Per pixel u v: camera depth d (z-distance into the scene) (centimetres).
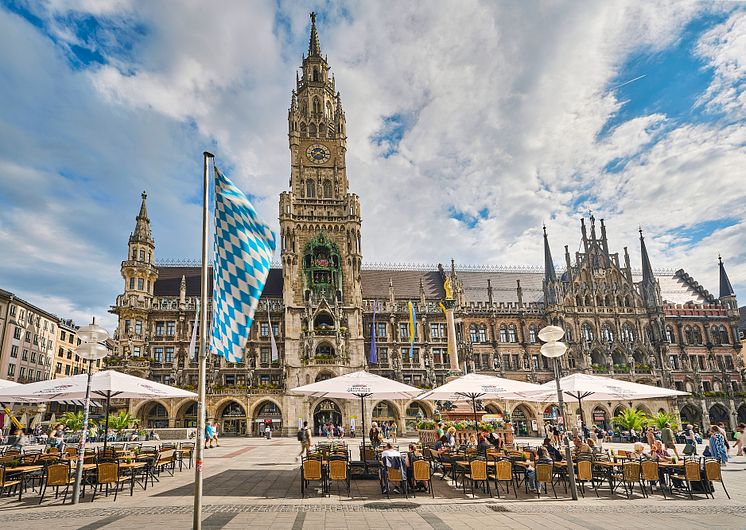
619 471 2420
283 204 8700
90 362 2088
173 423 7406
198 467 1316
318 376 7825
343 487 2289
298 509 1792
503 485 2392
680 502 1964
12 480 2083
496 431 4025
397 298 9306
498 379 2934
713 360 9269
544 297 9319
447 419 4419
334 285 8456
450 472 2709
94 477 2112
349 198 8888
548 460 2078
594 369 8738
